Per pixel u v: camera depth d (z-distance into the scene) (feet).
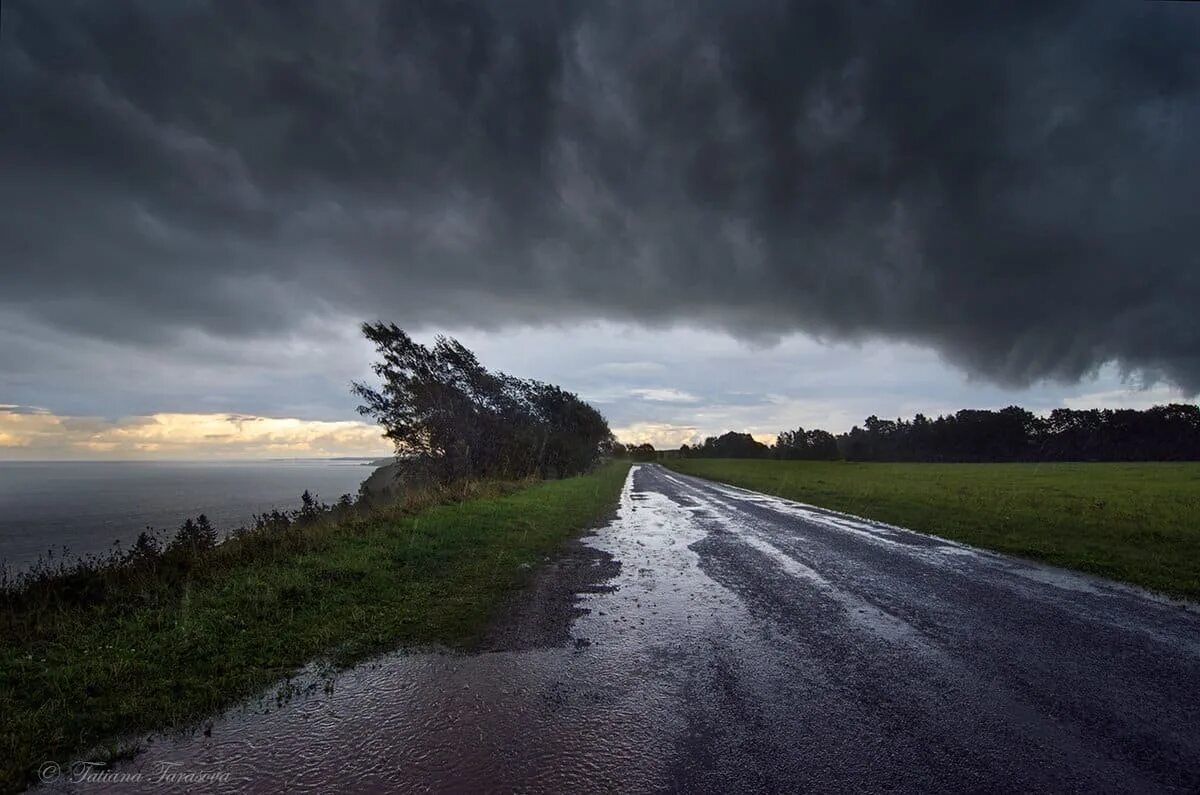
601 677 16.29
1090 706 14.38
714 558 34.68
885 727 13.23
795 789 10.75
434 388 80.53
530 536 41.27
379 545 33.88
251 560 30.14
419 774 11.39
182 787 11.18
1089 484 105.70
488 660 17.69
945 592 26.40
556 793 10.67
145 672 16.49
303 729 13.34
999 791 10.74
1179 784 10.99
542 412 131.85
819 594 25.96
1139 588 27.27
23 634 19.60
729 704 14.48
